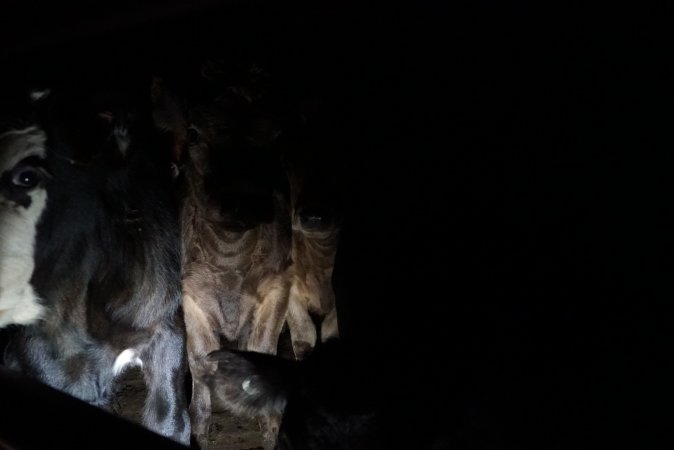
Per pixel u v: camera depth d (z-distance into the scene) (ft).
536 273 8.63
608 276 7.96
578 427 7.54
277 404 8.58
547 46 9.40
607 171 8.25
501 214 9.50
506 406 7.95
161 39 20.43
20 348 13.21
